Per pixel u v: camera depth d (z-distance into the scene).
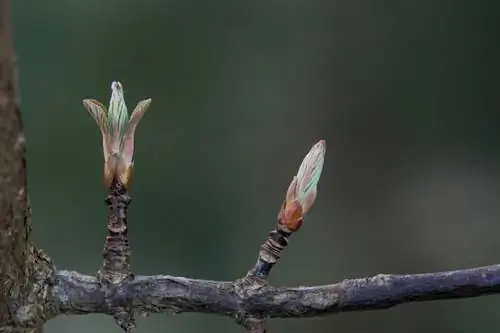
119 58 2.09
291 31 2.22
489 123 2.17
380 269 2.06
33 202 1.87
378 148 2.20
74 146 1.94
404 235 2.11
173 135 2.10
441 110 2.20
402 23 2.23
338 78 2.23
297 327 1.62
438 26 2.22
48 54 2.00
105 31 2.07
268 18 2.22
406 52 2.23
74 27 2.03
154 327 1.53
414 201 2.14
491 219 2.08
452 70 2.21
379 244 2.10
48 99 1.97
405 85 2.22
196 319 1.54
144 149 2.05
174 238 1.98
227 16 2.18
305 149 2.17
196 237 2.00
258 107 2.19
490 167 2.14
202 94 2.15
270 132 2.18
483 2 2.17
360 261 2.07
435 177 2.16
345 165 2.20
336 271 2.02
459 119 2.19
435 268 2.04
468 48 2.19
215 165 2.10
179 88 2.14
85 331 1.49
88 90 2.02
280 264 1.97
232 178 2.10
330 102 2.22
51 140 1.94
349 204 2.16
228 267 1.96
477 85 2.19
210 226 2.02
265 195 2.09
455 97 2.20
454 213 2.10
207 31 2.17
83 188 1.89
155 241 1.97
